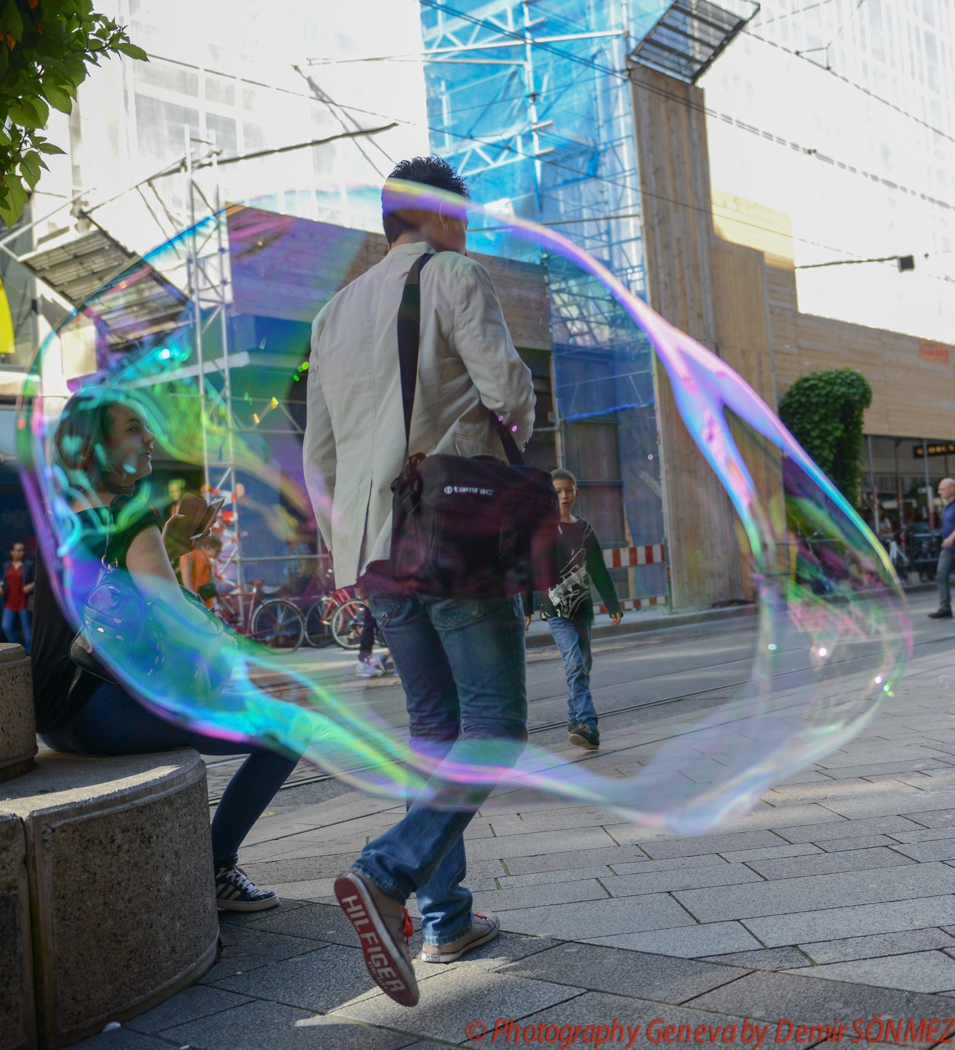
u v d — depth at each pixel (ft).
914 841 9.60
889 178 76.13
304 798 15.03
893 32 77.61
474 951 7.56
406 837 6.43
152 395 37.55
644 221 51.16
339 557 7.36
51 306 38.04
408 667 7.43
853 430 60.29
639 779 13.42
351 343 7.40
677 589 50.31
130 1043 6.35
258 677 28.94
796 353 62.39
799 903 8.07
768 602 48.11
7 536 35.45
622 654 33.06
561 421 50.62
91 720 8.11
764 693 21.50
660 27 49.93
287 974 7.38
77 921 6.45
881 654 27.09
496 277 48.67
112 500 8.60
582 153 51.96
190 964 7.27
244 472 38.17
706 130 55.57
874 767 13.03
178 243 38.52
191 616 8.42
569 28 51.78
